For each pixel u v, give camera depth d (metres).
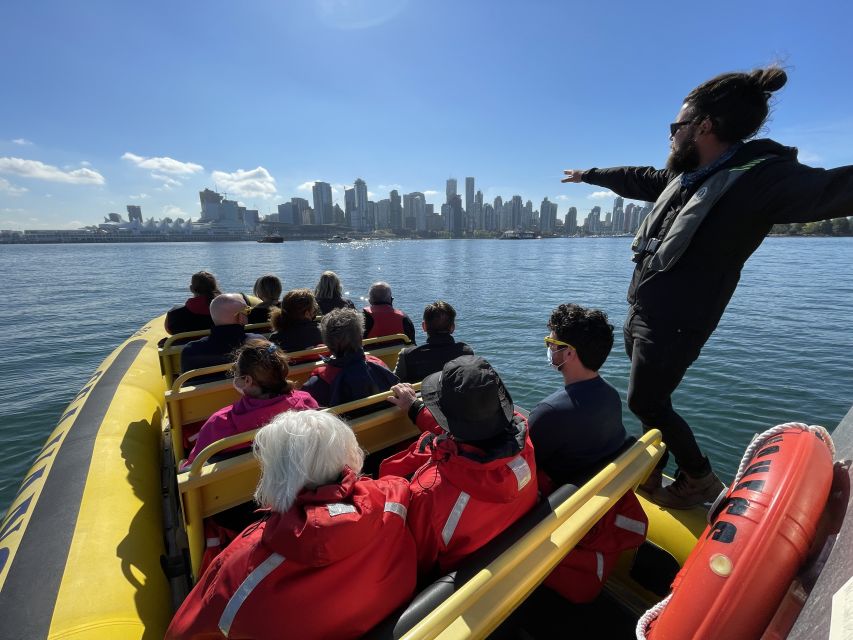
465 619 1.03
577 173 2.67
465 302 15.57
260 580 1.03
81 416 3.29
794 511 1.07
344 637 1.06
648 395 1.96
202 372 2.52
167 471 3.15
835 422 5.46
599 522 1.69
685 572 1.17
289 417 1.15
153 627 1.80
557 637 1.68
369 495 1.15
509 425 1.38
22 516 2.28
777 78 1.61
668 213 1.92
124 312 14.45
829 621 0.72
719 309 1.81
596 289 19.31
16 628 1.64
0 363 8.84
